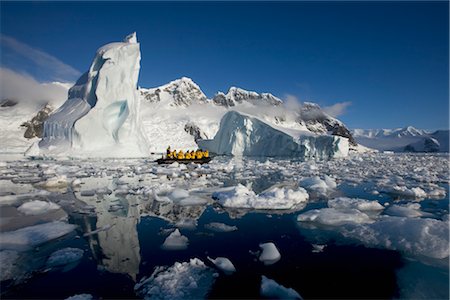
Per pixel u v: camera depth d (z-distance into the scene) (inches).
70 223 237.1
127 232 216.5
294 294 127.4
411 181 518.3
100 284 138.3
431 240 177.3
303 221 246.7
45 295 128.3
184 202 308.7
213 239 203.2
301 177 556.4
